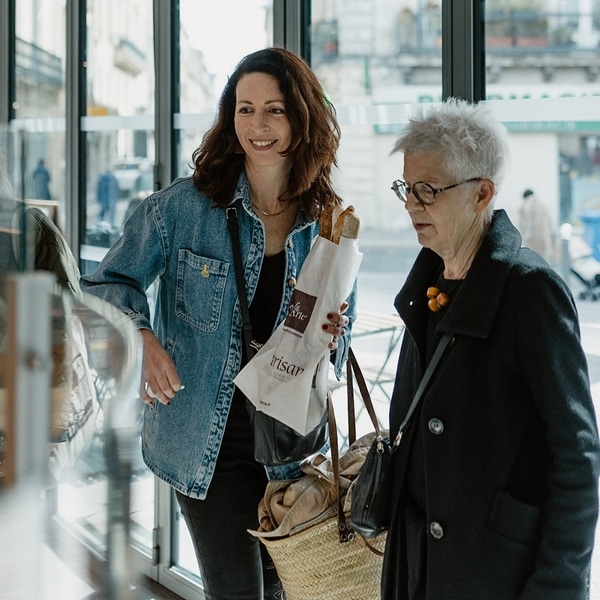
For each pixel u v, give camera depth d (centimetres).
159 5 382
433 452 166
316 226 240
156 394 224
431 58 262
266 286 233
